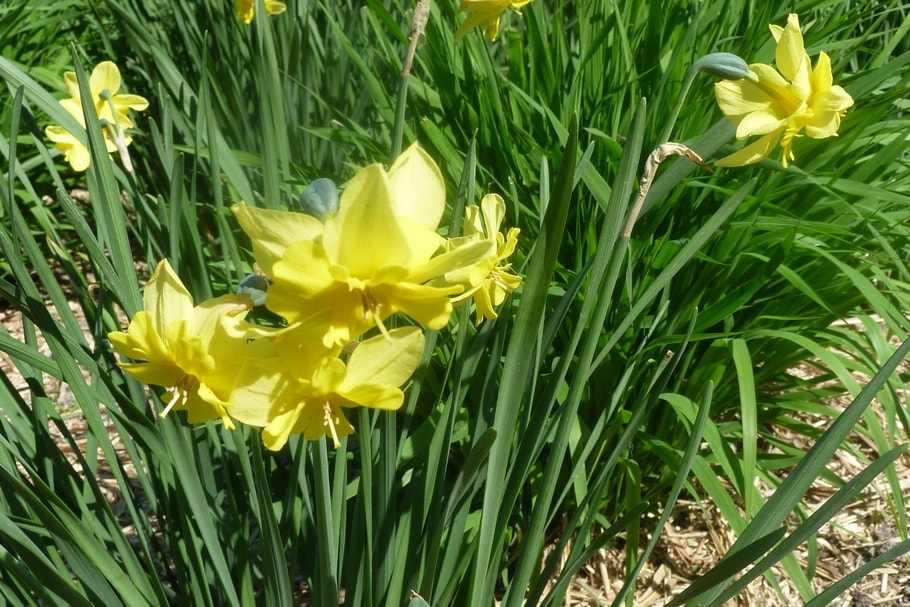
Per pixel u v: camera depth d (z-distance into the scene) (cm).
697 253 88
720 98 64
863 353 92
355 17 140
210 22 141
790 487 62
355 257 49
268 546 65
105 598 64
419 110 109
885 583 94
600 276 61
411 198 52
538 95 100
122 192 143
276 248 50
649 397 65
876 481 105
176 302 53
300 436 69
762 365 102
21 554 60
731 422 97
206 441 75
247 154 106
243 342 52
